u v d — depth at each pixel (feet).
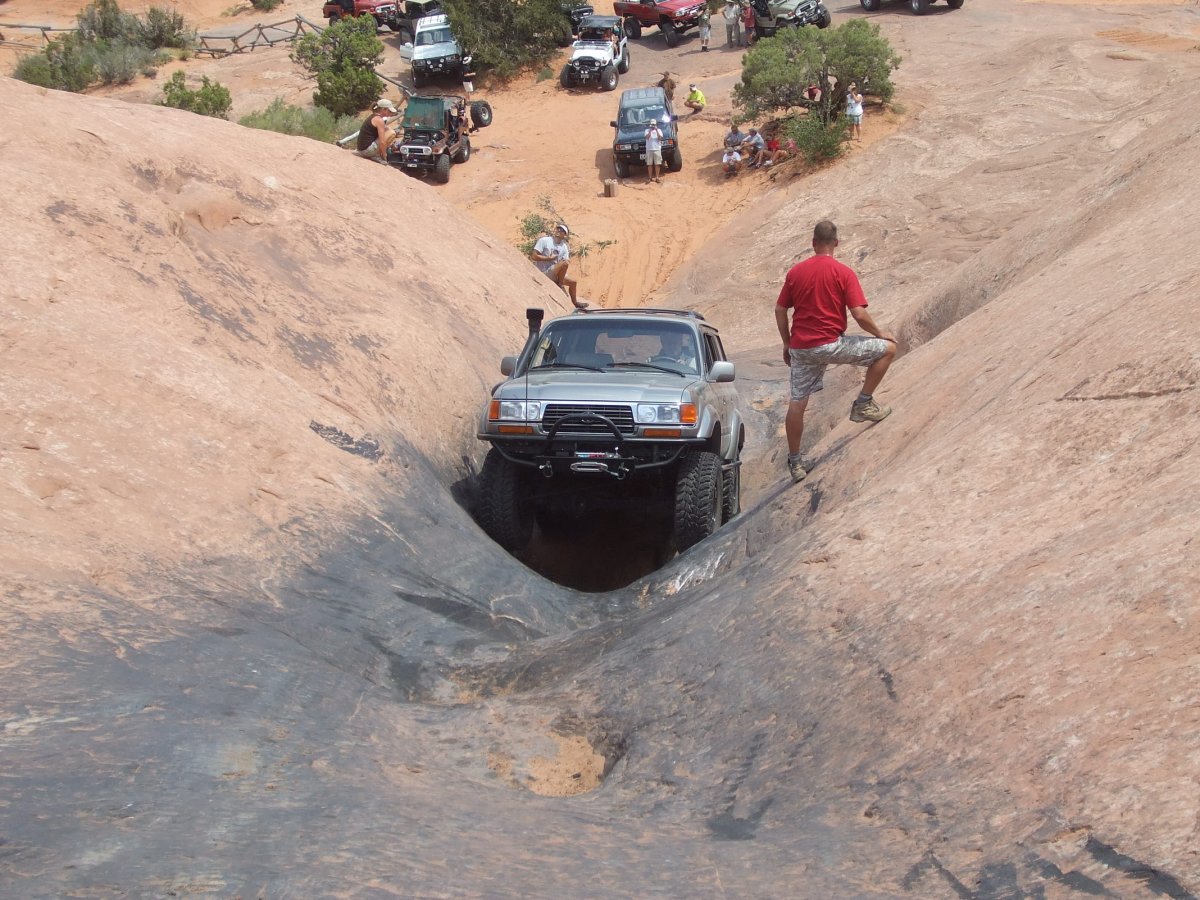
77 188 25.46
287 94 114.62
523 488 26.30
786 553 17.20
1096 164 73.20
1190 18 111.34
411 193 42.19
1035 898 8.79
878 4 122.21
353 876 9.70
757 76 92.63
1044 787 9.93
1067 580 12.39
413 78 119.96
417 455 25.77
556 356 28.19
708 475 25.12
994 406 18.80
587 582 27.53
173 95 99.86
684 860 10.50
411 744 14.12
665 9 124.57
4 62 125.49
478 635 18.53
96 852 9.70
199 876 9.48
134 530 17.06
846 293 21.67
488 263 42.16
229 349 24.11
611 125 94.68
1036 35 107.55
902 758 11.37
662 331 28.48
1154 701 10.05
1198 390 14.98
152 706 12.84
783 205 83.51
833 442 24.82
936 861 9.68
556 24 117.60
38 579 14.80
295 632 16.53
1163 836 8.75
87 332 20.81
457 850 10.53
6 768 10.82
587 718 14.76
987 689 11.50
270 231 31.86
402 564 20.20
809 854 10.28
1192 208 24.38
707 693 14.23
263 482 20.10
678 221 86.22
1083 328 19.52
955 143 83.92
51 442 17.75
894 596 14.15
